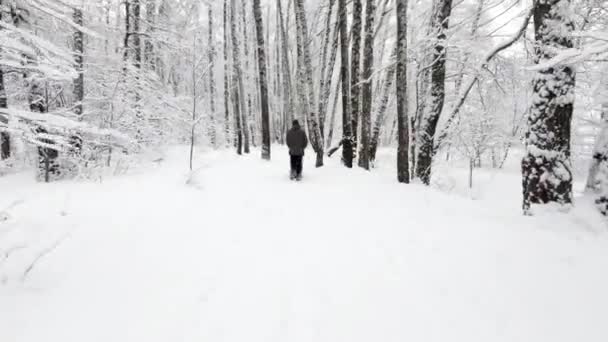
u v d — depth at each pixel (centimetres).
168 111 1439
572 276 292
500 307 242
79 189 679
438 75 782
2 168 875
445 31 780
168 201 565
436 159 1328
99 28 1095
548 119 460
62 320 213
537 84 475
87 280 268
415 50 884
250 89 2550
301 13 1148
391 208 523
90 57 1047
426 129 805
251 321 218
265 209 514
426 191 671
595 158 468
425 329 213
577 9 687
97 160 991
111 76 1146
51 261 298
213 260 316
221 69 2723
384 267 304
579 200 462
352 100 973
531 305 246
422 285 272
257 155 1487
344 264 309
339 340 201
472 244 365
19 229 371
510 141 1423
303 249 346
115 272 285
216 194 624
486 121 1263
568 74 450
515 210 524
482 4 970
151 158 1255
